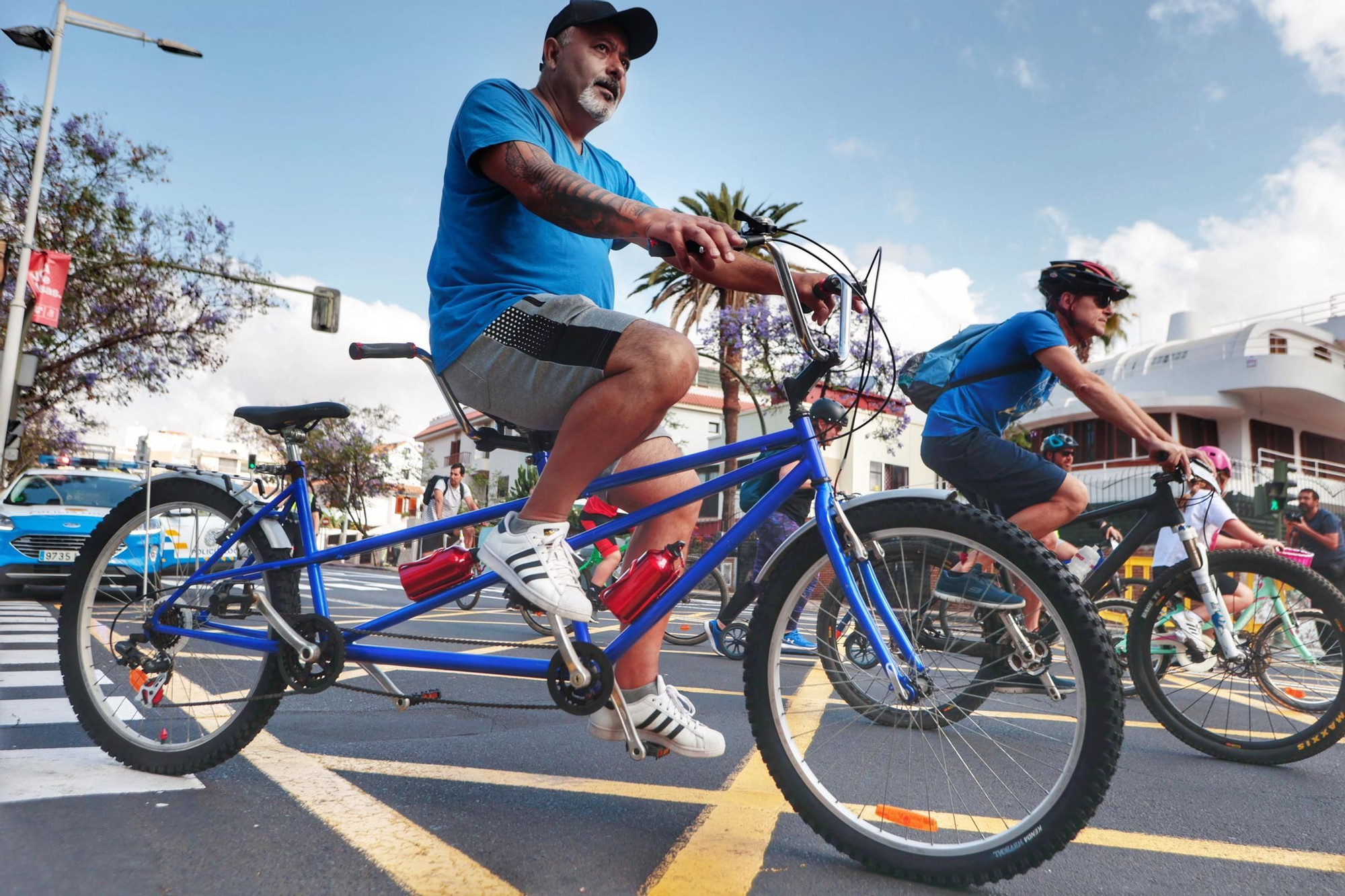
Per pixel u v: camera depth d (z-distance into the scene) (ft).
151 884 5.32
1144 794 8.45
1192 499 13.39
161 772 7.70
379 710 11.20
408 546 35.17
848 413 6.79
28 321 43.60
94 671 8.09
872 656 6.48
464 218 6.59
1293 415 84.28
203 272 54.13
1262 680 10.12
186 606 7.79
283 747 8.92
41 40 45.42
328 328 53.11
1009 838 5.56
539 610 6.16
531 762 8.68
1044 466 11.34
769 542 15.28
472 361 6.44
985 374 11.68
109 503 29.68
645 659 6.73
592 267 6.93
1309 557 12.82
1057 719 5.72
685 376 5.88
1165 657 10.75
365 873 5.60
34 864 5.55
